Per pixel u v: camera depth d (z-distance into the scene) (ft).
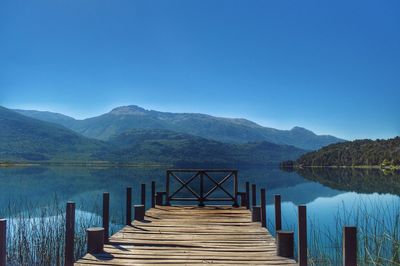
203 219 32.55
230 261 20.24
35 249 32.58
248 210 38.01
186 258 20.75
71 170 305.12
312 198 83.87
